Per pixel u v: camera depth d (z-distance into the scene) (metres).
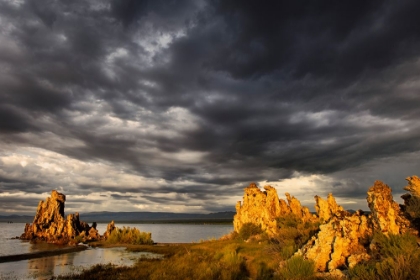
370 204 19.48
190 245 49.41
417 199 20.19
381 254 16.09
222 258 27.45
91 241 66.94
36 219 77.56
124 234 66.62
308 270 17.31
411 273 12.55
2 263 35.03
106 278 22.83
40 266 32.25
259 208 50.00
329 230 19.39
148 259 34.53
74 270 29.19
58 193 80.06
